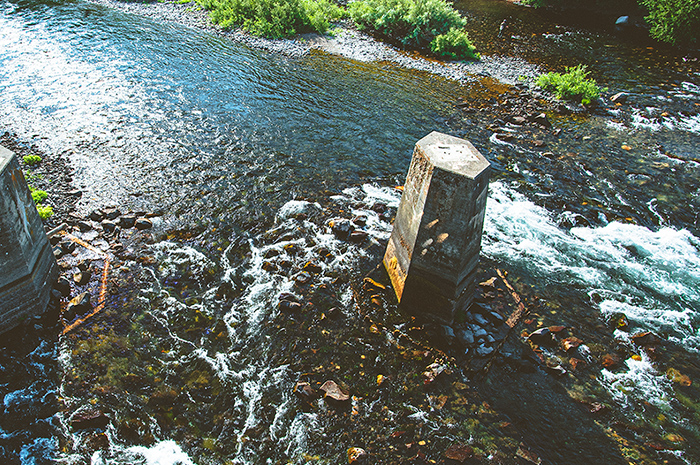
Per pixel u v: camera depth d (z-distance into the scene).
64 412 5.71
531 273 8.76
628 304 8.27
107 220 8.60
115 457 5.36
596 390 6.71
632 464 5.79
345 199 10.20
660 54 21.61
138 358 6.41
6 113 11.85
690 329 7.86
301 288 7.79
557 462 5.73
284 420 5.89
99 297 7.17
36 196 8.92
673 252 9.63
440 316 7.30
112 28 18.44
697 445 6.10
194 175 10.33
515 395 6.50
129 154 10.77
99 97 13.14
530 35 23.05
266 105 13.85
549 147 13.27
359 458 5.53
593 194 11.38
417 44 20.28
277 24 19.50
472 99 15.82
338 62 17.69
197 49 17.31
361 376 6.52
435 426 5.98
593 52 21.30
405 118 14.02
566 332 7.57
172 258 8.09
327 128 12.99
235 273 7.96
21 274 6.28
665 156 13.31
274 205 9.73
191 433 5.66
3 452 5.28
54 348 6.39
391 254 8.00
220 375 6.34
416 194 6.87
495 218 10.15
